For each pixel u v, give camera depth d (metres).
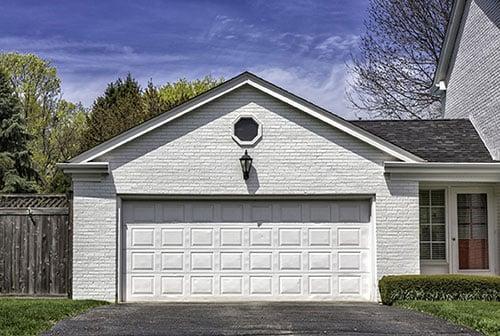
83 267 15.02
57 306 12.92
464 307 12.59
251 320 11.82
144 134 15.19
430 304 13.09
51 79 40.72
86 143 36.38
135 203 15.32
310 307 13.99
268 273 15.34
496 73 17.00
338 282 15.35
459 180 15.51
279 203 15.46
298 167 15.31
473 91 18.66
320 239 15.43
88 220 15.07
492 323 10.85
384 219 15.30
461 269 16.36
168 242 15.29
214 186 15.20
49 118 40.41
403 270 15.23
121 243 15.20
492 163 15.36
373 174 15.36
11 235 15.30
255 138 15.30
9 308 12.31
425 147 16.92
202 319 11.95
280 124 15.38
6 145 28.72
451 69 20.69
